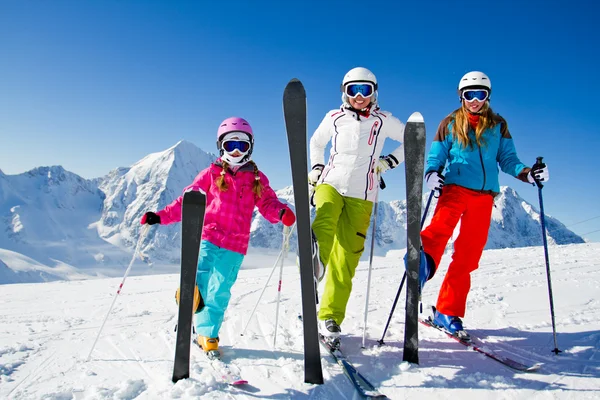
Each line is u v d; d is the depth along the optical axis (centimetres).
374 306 374
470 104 277
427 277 248
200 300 245
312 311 209
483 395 198
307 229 204
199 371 224
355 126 272
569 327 300
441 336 283
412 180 224
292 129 203
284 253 276
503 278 495
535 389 204
